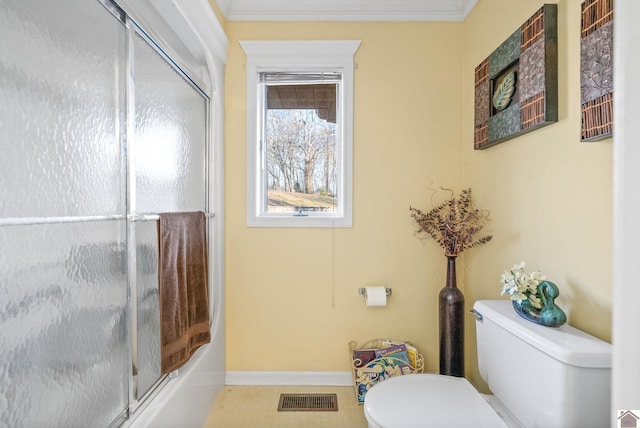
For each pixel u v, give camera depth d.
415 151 2.17
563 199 1.29
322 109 2.22
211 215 1.99
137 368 1.25
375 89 2.16
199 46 1.80
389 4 2.12
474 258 2.03
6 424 0.75
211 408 1.91
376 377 2.00
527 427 1.16
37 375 0.83
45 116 0.85
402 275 2.18
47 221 0.85
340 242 2.18
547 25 1.31
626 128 0.30
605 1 1.03
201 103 1.92
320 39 2.15
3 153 0.73
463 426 1.18
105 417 1.08
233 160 2.17
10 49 0.75
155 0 1.38
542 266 1.42
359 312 2.19
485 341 1.43
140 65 1.29
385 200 2.17
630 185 0.30
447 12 2.14
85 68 0.99
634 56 0.30
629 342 0.30
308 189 2.24
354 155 2.17
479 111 1.88
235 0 2.11
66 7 0.91
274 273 2.18
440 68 2.16
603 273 1.11
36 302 0.82
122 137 1.16
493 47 1.80
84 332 0.99
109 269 1.10
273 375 2.19
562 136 1.29
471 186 2.07
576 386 1.00
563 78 1.29
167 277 1.37
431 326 2.18
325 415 1.88
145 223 1.34
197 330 1.64
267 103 2.22
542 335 1.12
